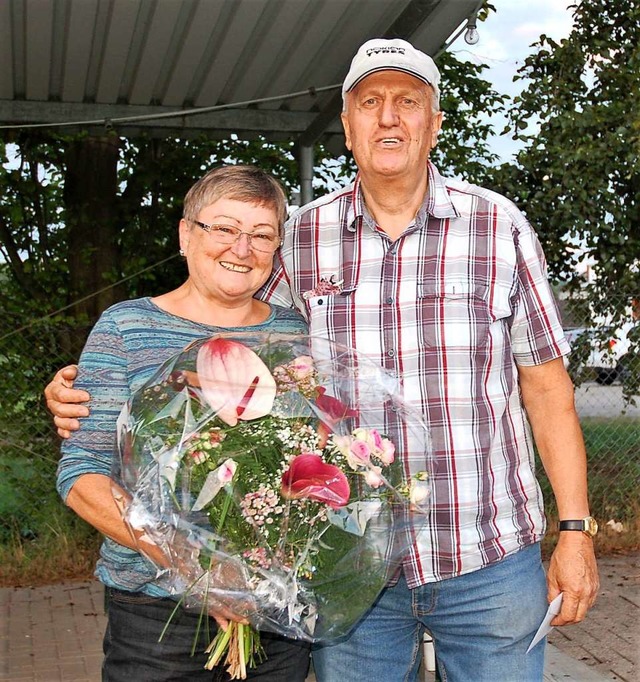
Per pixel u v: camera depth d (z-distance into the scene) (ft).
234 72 16.06
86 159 21.61
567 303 20.20
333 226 7.79
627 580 16.70
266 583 5.97
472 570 7.32
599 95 21.42
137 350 6.91
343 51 15.19
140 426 6.13
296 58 15.44
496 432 7.43
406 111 7.43
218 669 6.84
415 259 7.51
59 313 21.75
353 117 7.60
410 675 7.79
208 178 7.08
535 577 7.55
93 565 18.02
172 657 6.70
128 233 22.62
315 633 6.43
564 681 12.14
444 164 23.16
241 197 6.95
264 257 7.13
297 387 6.32
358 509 6.14
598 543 18.69
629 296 20.07
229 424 6.01
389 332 7.44
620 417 19.77
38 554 18.02
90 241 21.84
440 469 7.29
